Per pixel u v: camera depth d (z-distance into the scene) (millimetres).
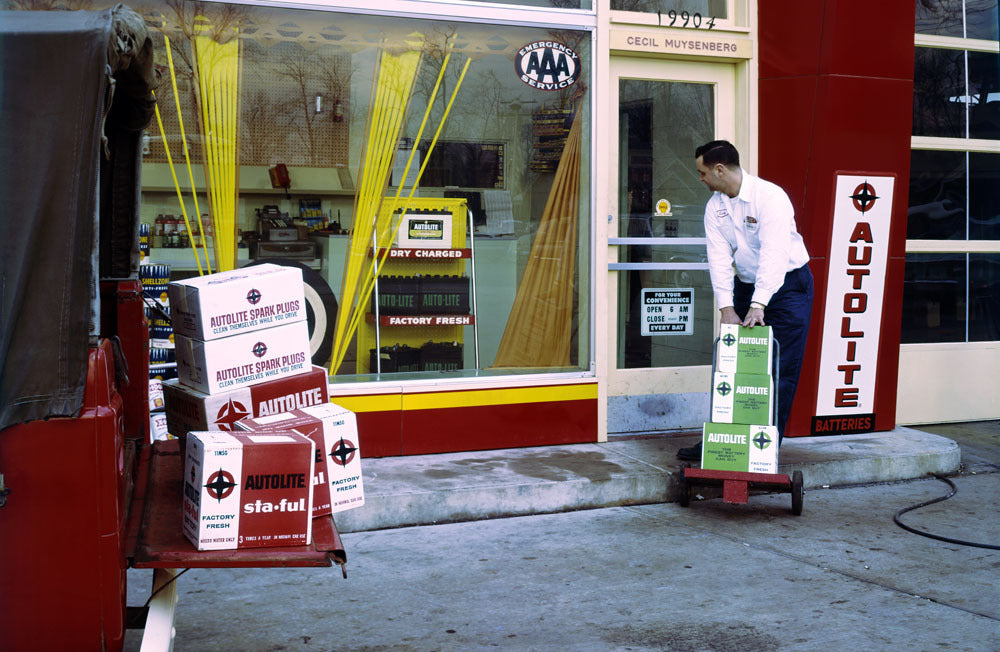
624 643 3670
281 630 3811
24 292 2529
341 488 3158
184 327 3391
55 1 5242
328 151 5832
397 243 6016
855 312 6734
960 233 7555
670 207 6762
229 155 5645
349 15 5789
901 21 6621
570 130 6305
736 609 4016
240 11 5586
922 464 6270
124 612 2680
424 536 5020
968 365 7637
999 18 7516
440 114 6039
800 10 6523
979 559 4676
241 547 2764
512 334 6270
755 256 5598
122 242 3818
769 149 6703
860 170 6629
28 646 2527
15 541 2512
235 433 2896
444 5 5949
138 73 3289
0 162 2529
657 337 6754
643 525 5207
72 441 2527
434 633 3779
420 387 5938
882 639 3695
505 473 5594
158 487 3268
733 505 5621
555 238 6320
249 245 5723
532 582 4348
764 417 5320
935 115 7414
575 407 6316
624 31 6355
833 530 5141
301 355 3396
